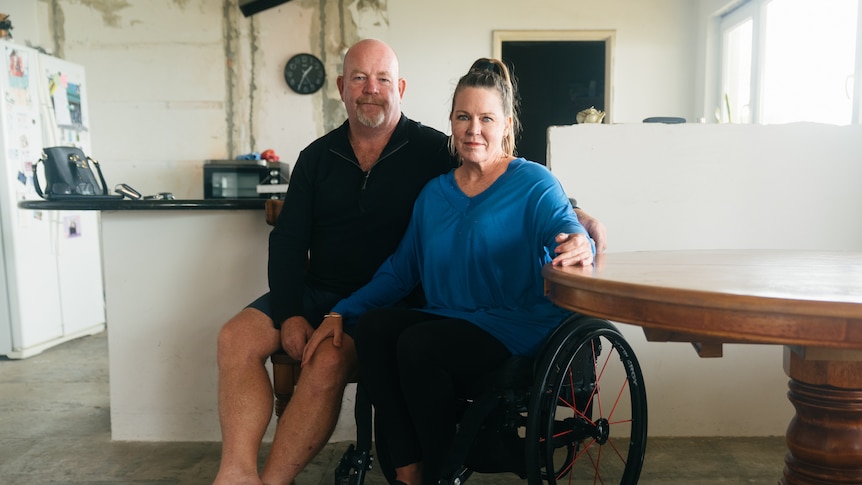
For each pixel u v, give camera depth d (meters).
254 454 1.63
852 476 1.25
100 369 3.51
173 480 2.07
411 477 1.50
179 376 2.40
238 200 2.26
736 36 4.89
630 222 2.31
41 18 5.26
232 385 1.68
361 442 1.59
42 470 2.15
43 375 3.39
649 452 2.22
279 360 1.84
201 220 2.35
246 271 2.35
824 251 1.80
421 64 5.32
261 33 5.34
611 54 5.28
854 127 2.27
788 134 2.28
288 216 1.93
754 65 4.48
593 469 2.08
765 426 2.37
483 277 1.61
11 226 3.70
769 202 2.30
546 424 1.41
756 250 1.83
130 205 2.26
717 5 4.83
